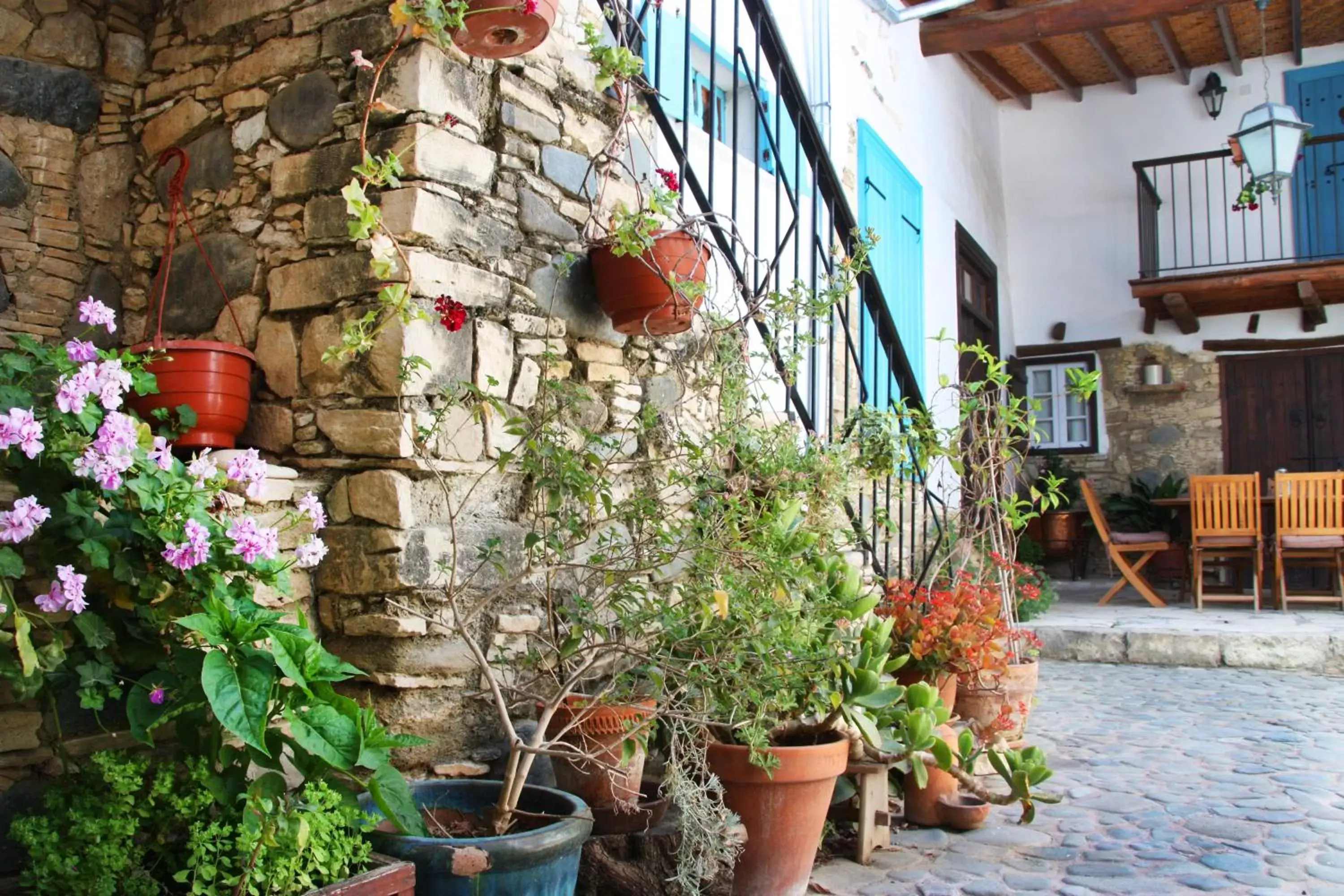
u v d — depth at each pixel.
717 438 2.67
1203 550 7.82
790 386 3.18
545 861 1.76
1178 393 9.81
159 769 1.71
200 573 1.75
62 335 2.76
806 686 2.54
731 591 2.33
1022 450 9.89
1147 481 9.87
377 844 1.75
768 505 2.74
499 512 2.48
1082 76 10.06
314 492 2.29
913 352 7.52
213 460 2.13
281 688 1.66
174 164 2.78
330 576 2.27
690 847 2.11
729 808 2.41
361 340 2.04
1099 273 10.16
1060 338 10.23
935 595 3.64
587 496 2.27
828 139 6.05
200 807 1.67
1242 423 9.60
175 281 2.72
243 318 2.53
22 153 2.73
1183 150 9.89
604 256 2.70
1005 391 4.28
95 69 2.86
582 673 2.25
